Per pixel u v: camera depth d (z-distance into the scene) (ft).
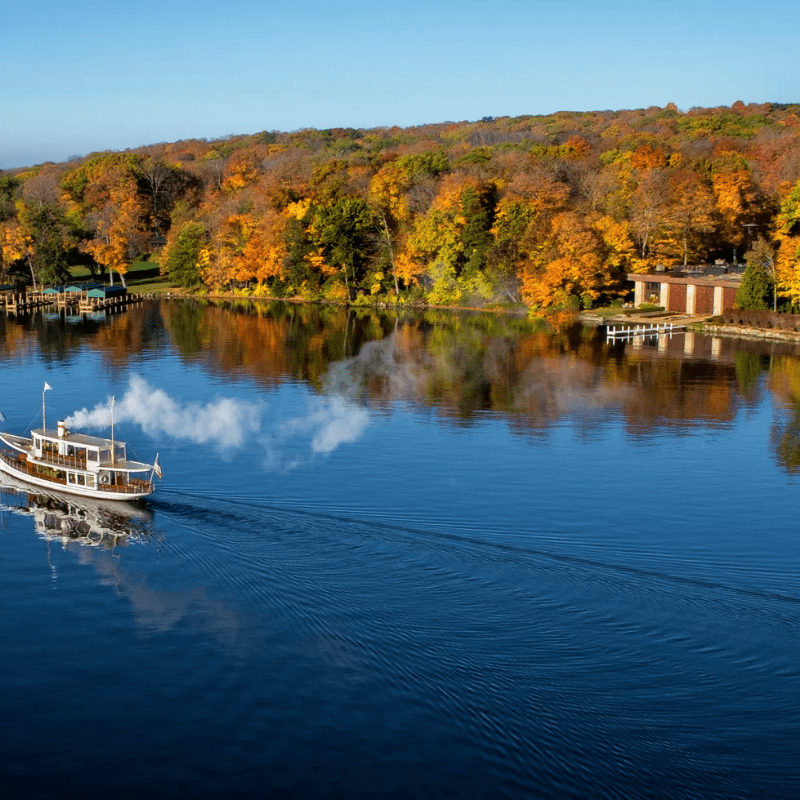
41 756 124.16
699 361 410.72
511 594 163.63
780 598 162.91
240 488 226.58
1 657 147.84
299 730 128.16
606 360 413.80
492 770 119.24
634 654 142.41
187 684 139.33
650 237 608.19
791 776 116.57
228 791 117.19
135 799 116.06
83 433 280.72
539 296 565.53
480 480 234.38
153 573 176.35
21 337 487.20
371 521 202.28
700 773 117.08
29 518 209.77
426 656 143.02
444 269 651.25
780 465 250.57
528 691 133.69
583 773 117.70
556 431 285.23
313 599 163.02
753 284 507.30
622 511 211.61
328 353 437.99
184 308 647.97
